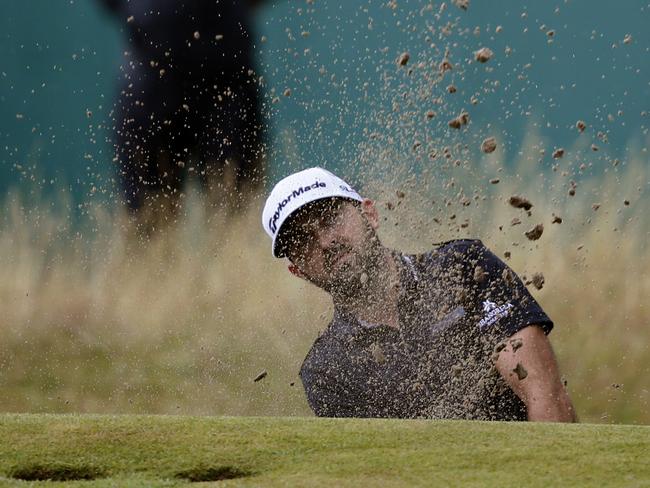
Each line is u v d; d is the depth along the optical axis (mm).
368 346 11008
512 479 6133
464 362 10625
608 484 6023
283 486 6117
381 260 11094
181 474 6562
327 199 11367
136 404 19906
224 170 27734
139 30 29266
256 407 19812
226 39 28047
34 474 6691
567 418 10086
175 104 29109
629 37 11078
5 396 20156
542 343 10352
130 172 28938
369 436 7082
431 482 6102
